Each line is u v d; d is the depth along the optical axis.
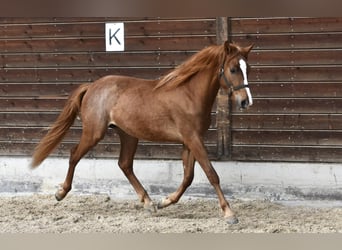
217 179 8.98
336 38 10.28
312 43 10.38
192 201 10.59
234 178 10.65
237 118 10.70
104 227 8.96
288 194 10.48
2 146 11.52
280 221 9.27
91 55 11.21
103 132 9.63
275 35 10.48
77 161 9.88
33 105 11.45
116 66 11.13
